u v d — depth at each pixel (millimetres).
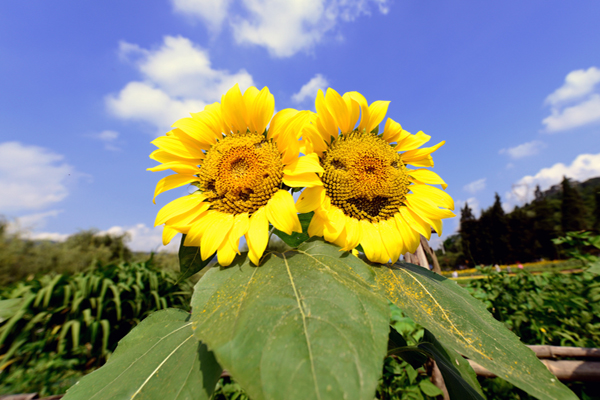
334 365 147
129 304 1081
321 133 279
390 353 337
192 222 261
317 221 257
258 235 241
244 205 259
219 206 268
